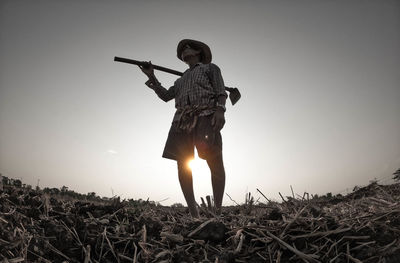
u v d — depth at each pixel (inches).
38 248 92.0
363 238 88.6
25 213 115.6
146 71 149.5
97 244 100.8
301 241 92.7
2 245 84.5
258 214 114.2
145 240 103.4
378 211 104.0
